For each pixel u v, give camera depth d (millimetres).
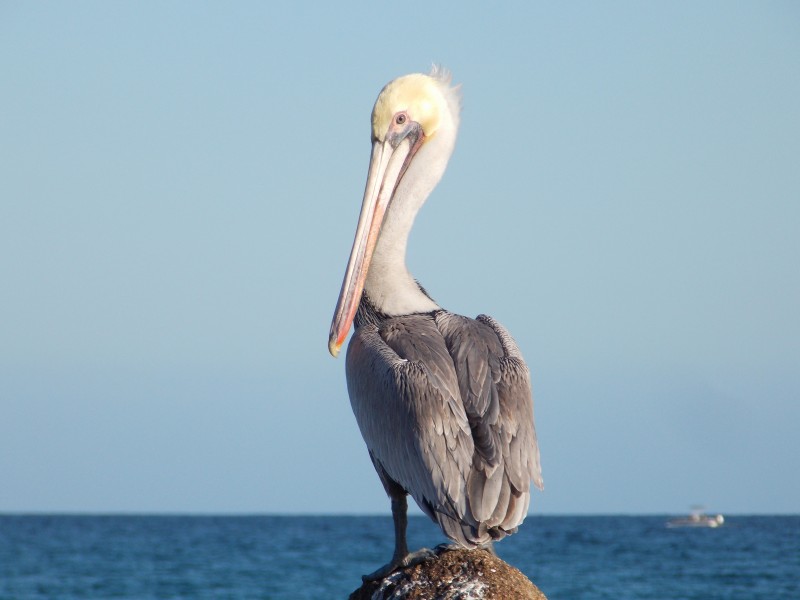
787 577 70688
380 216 12703
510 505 9789
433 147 12992
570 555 93500
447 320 11648
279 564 90188
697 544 108875
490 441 10023
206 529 179375
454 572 10453
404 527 11094
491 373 10648
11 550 111875
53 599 65125
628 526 177000
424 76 13180
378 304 12430
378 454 11102
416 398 10633
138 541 132875
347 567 86688
